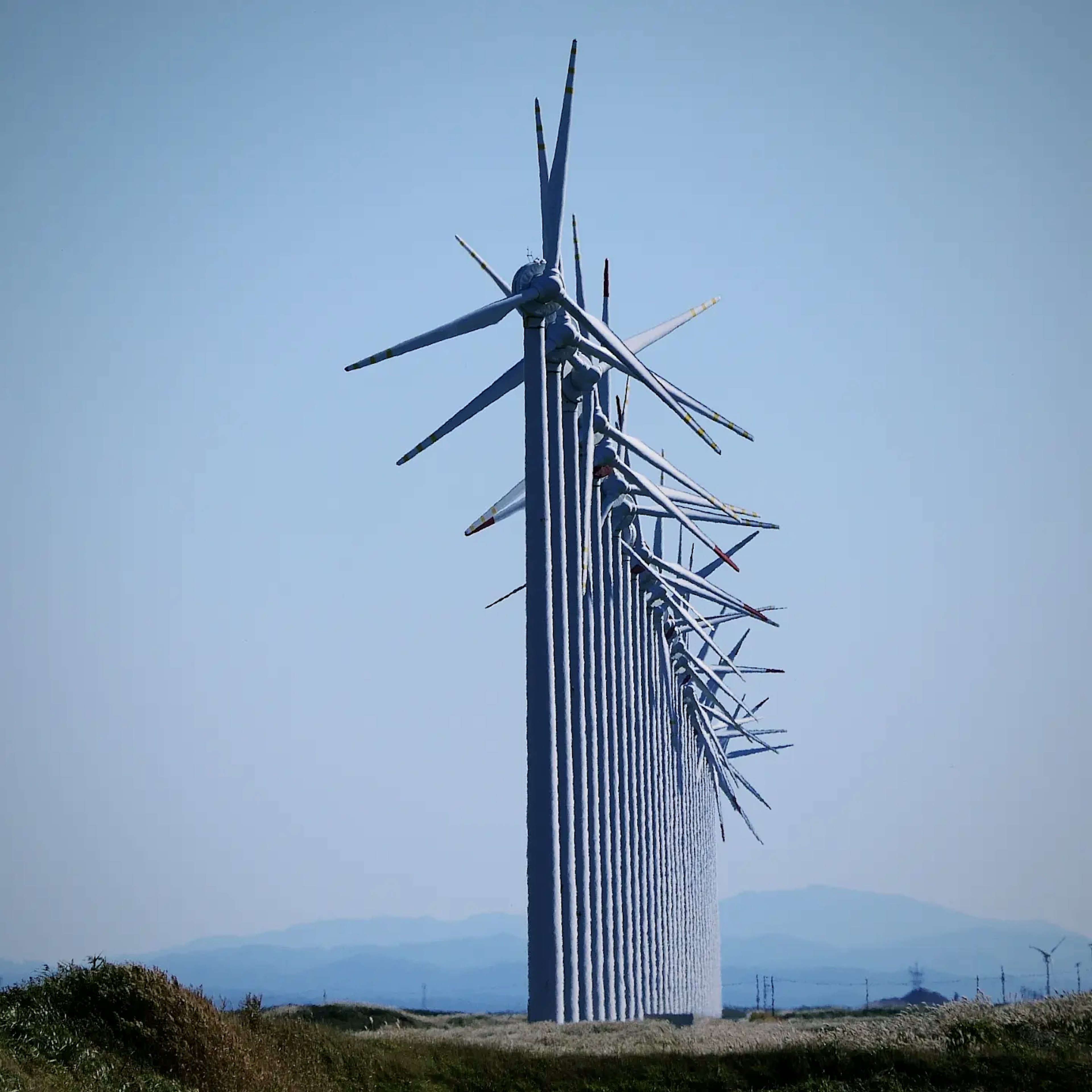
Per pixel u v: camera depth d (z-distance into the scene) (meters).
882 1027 147.00
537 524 193.00
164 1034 106.50
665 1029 173.38
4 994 108.94
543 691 189.25
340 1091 113.06
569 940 194.38
